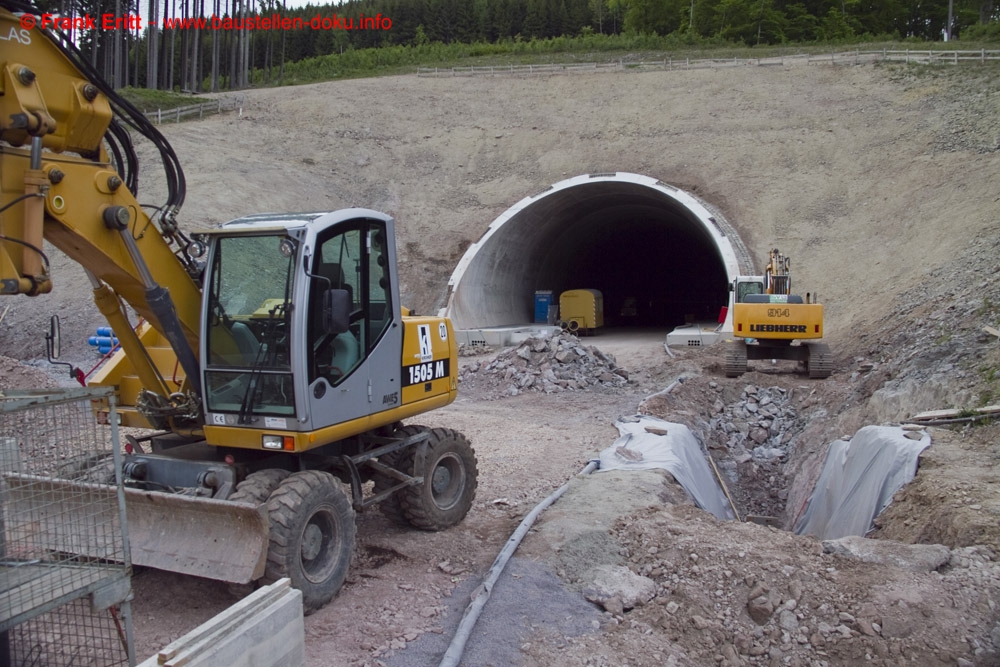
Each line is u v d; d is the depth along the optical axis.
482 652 5.02
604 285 44.81
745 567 5.91
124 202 5.34
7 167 4.62
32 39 4.80
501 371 18.11
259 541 5.14
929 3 62.81
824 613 5.41
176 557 5.31
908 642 5.11
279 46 73.38
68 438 5.86
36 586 3.99
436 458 7.47
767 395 16.38
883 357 16.02
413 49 62.78
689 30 55.62
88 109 5.02
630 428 12.36
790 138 30.56
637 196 30.66
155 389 6.01
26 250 4.62
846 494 9.76
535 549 6.80
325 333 5.80
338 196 32.16
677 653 5.20
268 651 3.89
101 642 5.02
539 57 51.06
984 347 11.23
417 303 28.02
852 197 26.78
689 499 9.09
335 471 6.62
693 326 30.28
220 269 5.86
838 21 56.41
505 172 33.34
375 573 6.52
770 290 19.52
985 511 6.78
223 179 29.27
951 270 19.09
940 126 28.33
